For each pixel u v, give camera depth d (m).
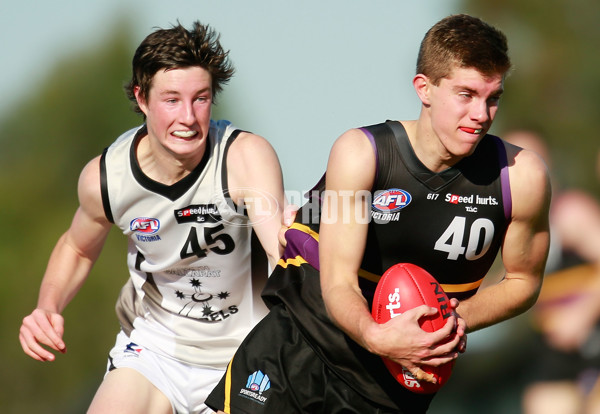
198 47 15.65
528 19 57.12
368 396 14.62
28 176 73.06
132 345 17.55
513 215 13.82
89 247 17.80
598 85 53.25
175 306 17.38
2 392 61.12
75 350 61.44
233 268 16.91
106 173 16.53
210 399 15.39
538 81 54.25
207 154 16.25
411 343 12.38
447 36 12.81
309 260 15.23
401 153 13.63
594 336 23.58
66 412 43.34
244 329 17.44
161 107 15.59
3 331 65.88
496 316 14.15
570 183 27.80
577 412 23.70
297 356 15.03
